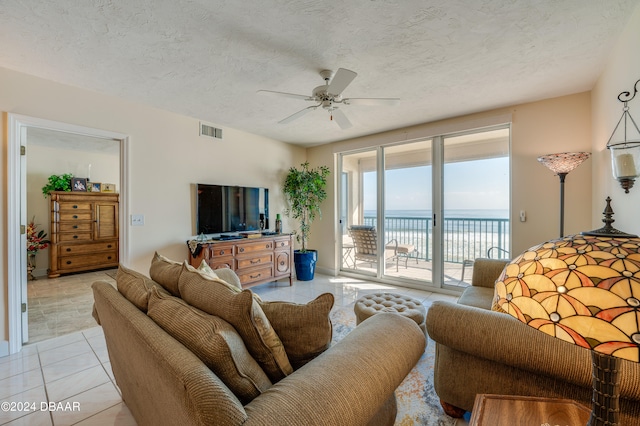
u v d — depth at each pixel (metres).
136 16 1.68
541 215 3.01
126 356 1.16
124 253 2.93
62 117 2.54
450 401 1.45
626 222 1.95
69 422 1.53
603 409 0.69
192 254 3.28
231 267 3.45
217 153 3.77
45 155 5.00
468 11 1.65
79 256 4.98
